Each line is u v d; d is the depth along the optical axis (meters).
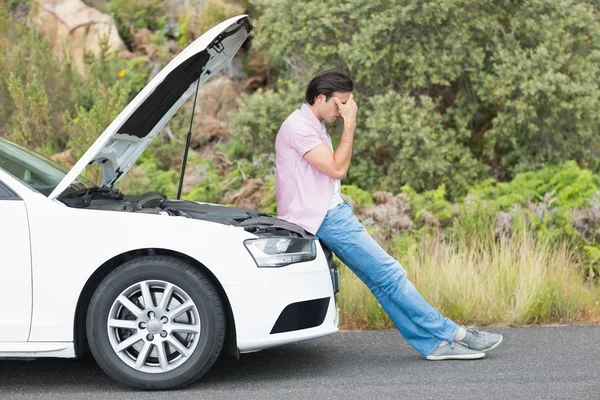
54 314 6.03
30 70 13.70
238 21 6.85
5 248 6.02
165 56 15.38
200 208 7.02
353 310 8.43
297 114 6.74
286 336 6.14
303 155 6.65
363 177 12.74
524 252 9.23
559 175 11.69
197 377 6.12
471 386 6.14
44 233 6.04
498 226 10.50
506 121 12.62
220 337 6.09
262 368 6.80
